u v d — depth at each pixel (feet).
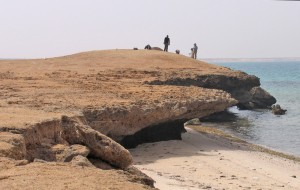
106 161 42.68
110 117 73.56
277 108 160.66
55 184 28.07
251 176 67.87
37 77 107.76
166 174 64.28
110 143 42.55
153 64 147.02
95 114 71.05
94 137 42.50
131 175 34.06
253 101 171.22
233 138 108.58
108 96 84.38
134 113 78.02
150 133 87.30
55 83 97.25
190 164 73.15
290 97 215.10
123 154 42.68
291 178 68.64
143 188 29.43
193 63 159.22
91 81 105.70
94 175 30.91
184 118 93.09
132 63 145.89
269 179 66.95
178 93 96.27
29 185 27.63
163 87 104.37
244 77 163.22
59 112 52.19
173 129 92.17
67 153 40.37
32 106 58.29
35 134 40.78
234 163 76.13
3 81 95.91
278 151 95.25
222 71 156.04
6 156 33.76
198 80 138.41
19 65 138.00
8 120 42.91
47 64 142.41
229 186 60.34
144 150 81.87
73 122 45.52
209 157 79.56
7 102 60.80
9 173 29.96
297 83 302.86
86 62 146.82
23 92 79.15
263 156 85.40
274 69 565.94
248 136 114.42
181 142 90.74
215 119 140.36
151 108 81.30
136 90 95.96
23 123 41.39
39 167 31.86
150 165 70.95
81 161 36.99
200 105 93.81
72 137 43.91
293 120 144.15
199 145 90.33
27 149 39.34
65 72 121.80
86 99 78.54
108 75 120.06
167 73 133.08
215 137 104.88
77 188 27.55
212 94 100.32
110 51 170.81
